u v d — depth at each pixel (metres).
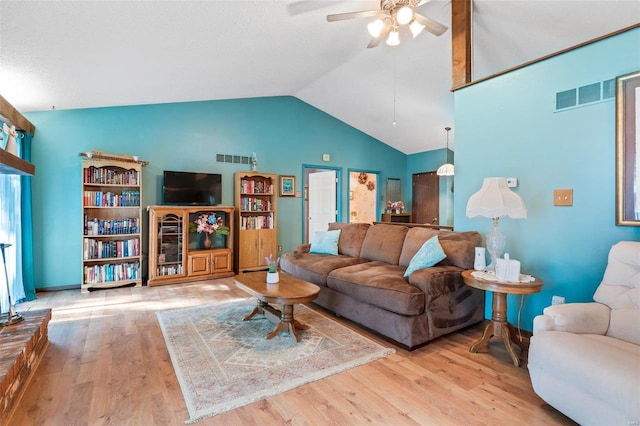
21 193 3.76
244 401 1.82
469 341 2.68
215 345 2.55
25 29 2.37
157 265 4.48
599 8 2.83
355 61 4.63
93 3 2.21
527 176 2.73
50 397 1.85
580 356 1.52
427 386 2.00
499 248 2.53
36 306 3.54
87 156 4.09
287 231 6.28
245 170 5.76
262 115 5.96
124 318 3.17
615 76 2.22
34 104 3.82
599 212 2.31
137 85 3.96
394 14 2.84
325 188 7.20
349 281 2.99
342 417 1.70
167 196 4.81
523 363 2.29
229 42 3.29
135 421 1.65
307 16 3.09
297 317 3.26
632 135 2.14
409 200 8.19
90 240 4.16
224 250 5.06
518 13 3.13
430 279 2.55
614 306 1.88
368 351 2.46
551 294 2.59
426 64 4.44
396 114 6.23
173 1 2.38
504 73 2.89
